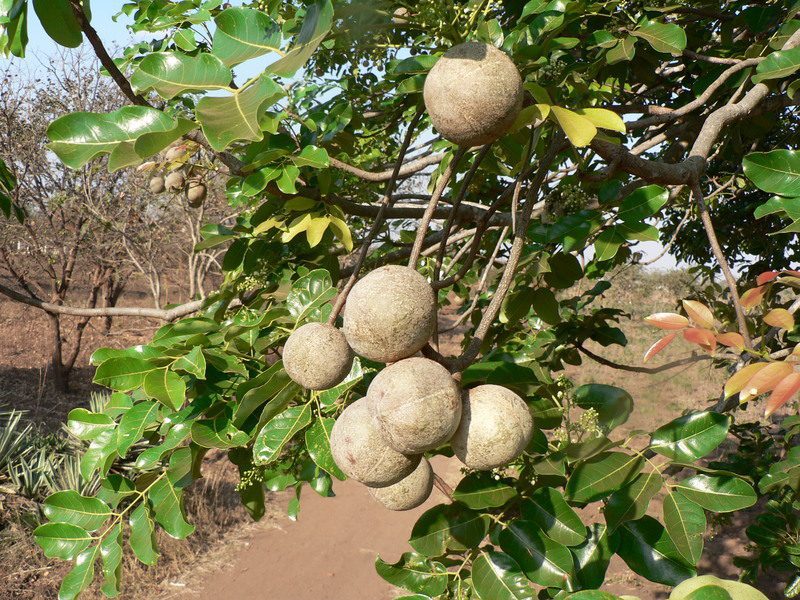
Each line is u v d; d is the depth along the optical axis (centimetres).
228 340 228
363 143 411
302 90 327
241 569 754
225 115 111
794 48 224
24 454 880
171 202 1163
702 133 216
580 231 224
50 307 342
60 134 121
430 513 193
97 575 693
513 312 286
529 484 196
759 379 139
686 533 165
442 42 206
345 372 143
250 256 286
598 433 212
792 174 183
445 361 112
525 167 155
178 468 222
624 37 264
